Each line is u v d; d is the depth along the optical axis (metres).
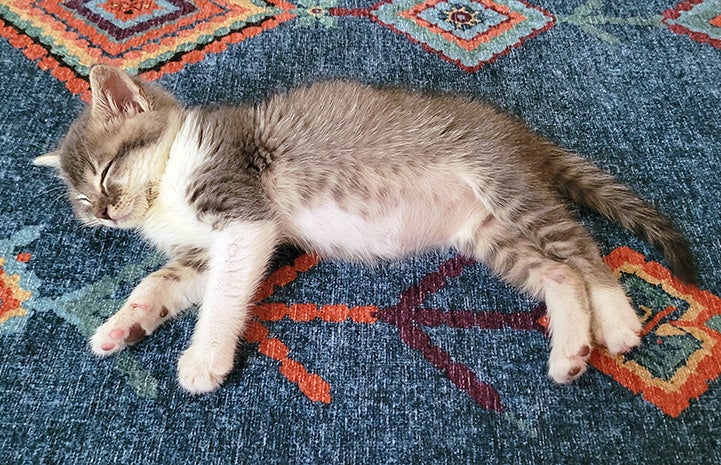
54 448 0.33
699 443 0.33
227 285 0.37
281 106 0.41
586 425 0.33
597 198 0.40
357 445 0.33
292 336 0.37
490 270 0.39
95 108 0.40
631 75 0.48
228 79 0.49
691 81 0.48
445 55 0.50
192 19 0.53
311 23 0.52
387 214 0.40
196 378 0.34
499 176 0.39
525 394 0.34
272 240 0.39
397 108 0.41
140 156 0.40
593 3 0.54
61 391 0.35
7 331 0.37
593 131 0.45
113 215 0.39
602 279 0.37
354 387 0.35
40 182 0.43
